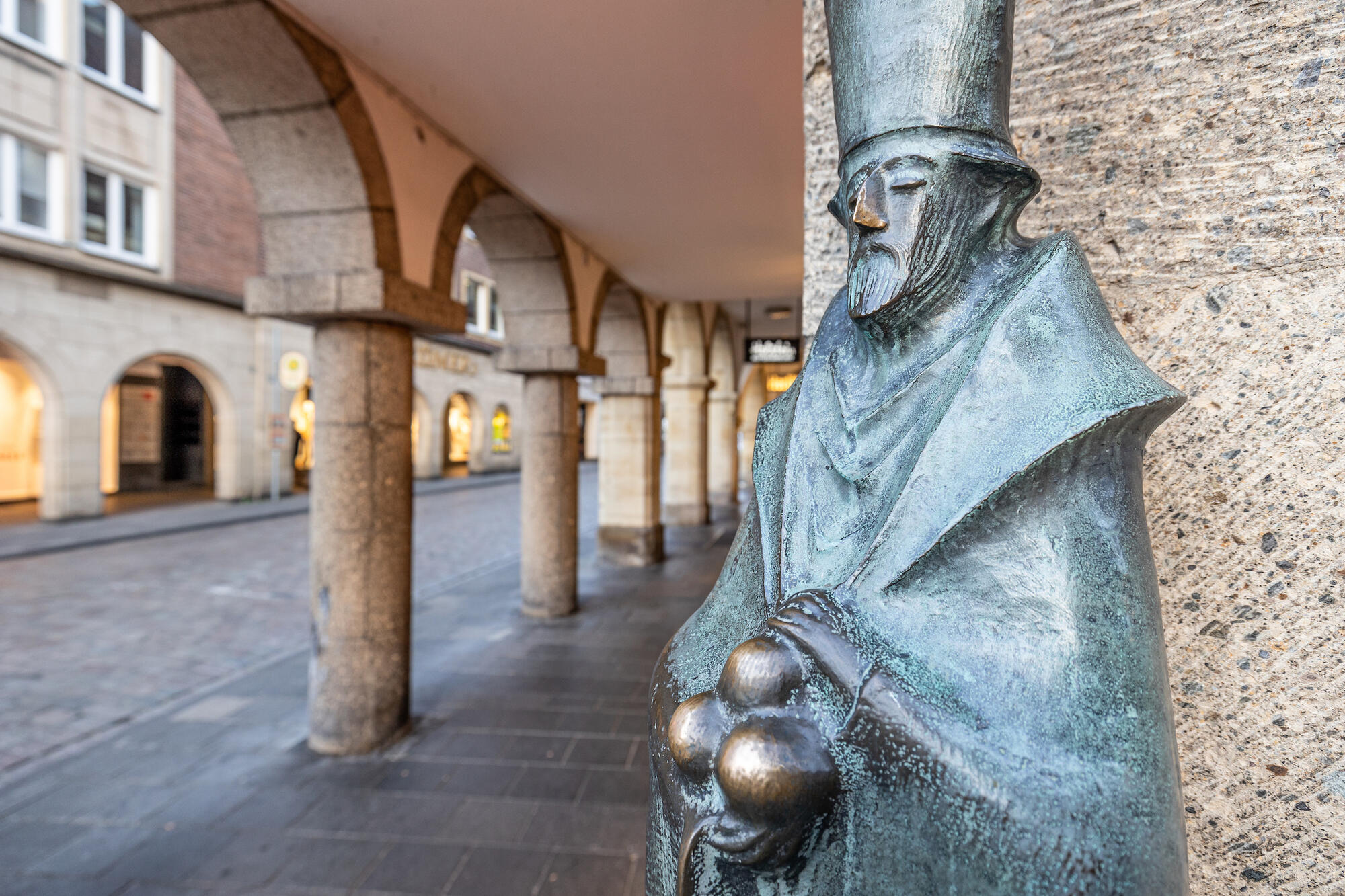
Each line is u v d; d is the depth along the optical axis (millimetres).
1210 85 935
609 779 3588
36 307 12453
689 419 13242
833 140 1194
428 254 4297
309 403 20938
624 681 5047
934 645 567
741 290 9500
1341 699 881
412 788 3488
